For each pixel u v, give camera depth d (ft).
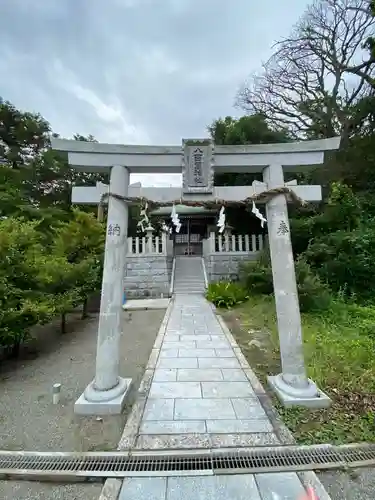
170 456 7.64
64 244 28.40
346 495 6.45
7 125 51.13
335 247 28.07
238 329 20.93
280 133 44.50
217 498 6.32
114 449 8.03
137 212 47.11
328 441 8.17
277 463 7.38
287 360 10.65
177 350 16.29
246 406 10.10
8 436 8.78
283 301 10.88
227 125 48.44
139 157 11.51
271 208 11.30
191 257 50.60
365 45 37.06
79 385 12.53
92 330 23.04
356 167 35.14
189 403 10.36
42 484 6.96
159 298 36.27
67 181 56.85
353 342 15.71
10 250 15.38
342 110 40.88
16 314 14.46
